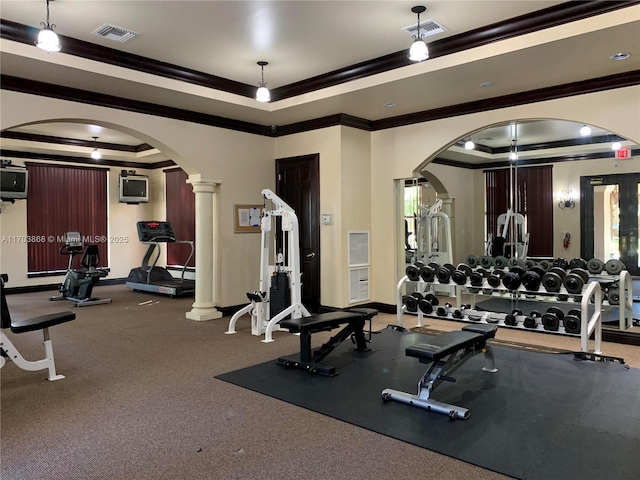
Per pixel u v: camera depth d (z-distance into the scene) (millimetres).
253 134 7094
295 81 5801
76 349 4980
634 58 4316
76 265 10164
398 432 2916
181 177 10445
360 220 6805
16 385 3840
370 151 6957
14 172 8867
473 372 4078
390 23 4152
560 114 5152
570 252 5699
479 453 2629
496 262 6230
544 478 2363
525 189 5996
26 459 2604
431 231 6707
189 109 6141
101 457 2625
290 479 2381
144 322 6406
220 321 6445
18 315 7008
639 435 2832
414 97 5609
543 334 5461
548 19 3912
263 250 5828
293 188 7145
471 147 6344
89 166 10336
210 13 3934
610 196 5410
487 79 4918
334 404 3393
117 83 4996
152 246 9648
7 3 3723
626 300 5117
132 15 3959
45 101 5012
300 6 3814
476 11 3928
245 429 2984
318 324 4211
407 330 5703
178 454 2656
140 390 3717
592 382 3785
